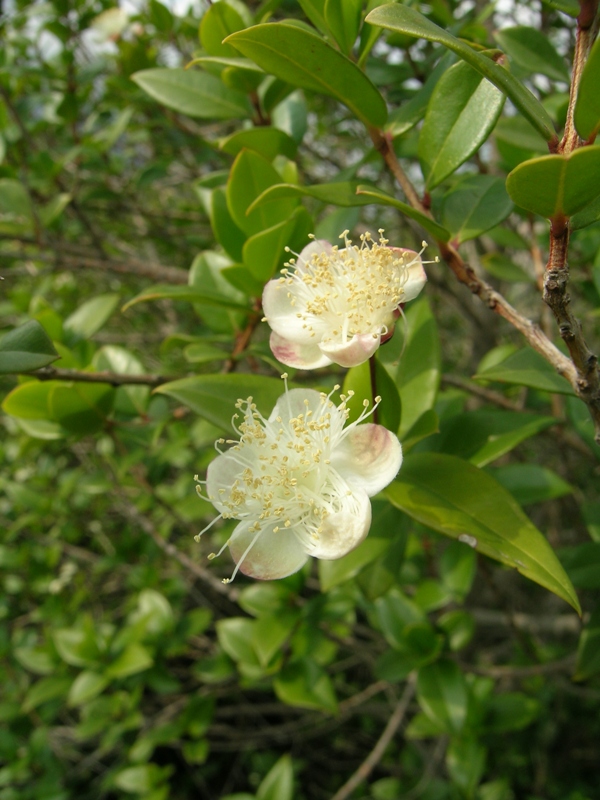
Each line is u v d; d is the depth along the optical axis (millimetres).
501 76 56
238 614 268
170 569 223
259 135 99
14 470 228
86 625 159
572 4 58
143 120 216
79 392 109
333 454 70
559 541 192
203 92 116
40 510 198
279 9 138
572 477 165
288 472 70
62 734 232
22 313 166
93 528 234
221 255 116
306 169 199
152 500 186
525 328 69
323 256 74
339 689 239
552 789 242
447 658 126
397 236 238
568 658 155
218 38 107
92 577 241
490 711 140
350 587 138
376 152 96
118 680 169
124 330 282
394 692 217
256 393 83
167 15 166
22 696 193
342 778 271
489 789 171
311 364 73
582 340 59
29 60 213
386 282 71
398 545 107
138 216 235
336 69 71
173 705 205
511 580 211
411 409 86
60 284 238
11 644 202
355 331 71
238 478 71
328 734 280
